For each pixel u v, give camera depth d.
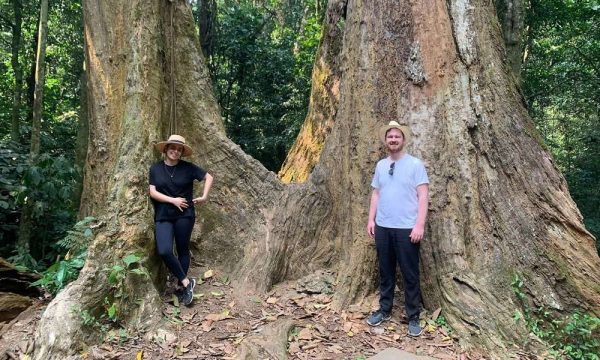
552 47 17.47
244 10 17.84
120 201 5.46
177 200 5.34
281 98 17.73
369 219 5.16
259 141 17.09
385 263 5.00
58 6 15.24
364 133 6.04
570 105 16.41
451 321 4.95
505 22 11.04
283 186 6.77
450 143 5.68
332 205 6.50
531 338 4.74
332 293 5.67
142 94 6.16
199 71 7.00
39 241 8.50
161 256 5.27
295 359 4.34
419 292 4.98
